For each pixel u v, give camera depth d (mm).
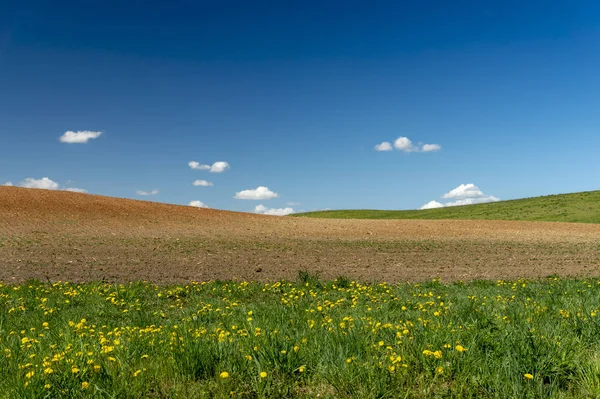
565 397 4066
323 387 4449
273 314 7938
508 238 30234
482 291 11148
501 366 4461
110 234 27406
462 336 5441
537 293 10562
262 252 21922
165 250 21703
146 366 4918
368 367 4480
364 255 21156
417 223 40188
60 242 23250
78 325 6719
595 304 8102
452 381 4453
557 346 4992
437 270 16672
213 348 5121
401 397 4152
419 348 4965
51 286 12484
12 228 27375
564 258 20453
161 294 11008
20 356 5266
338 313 8406
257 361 4723
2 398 4090
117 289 11125
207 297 10875
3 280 13820
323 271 16312
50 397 4133
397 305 9117
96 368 4535
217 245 24266
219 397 4227
